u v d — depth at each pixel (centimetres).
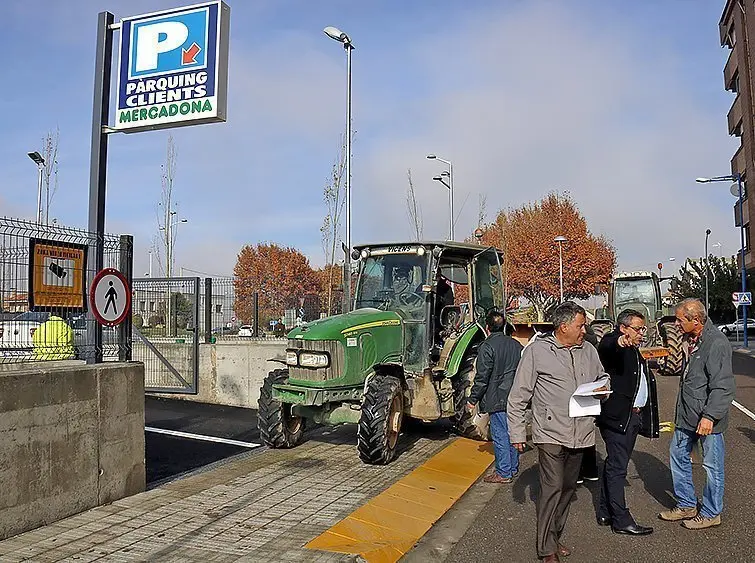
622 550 552
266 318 1709
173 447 936
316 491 708
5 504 548
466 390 973
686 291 5284
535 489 747
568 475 527
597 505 684
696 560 527
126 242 726
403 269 983
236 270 5259
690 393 598
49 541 544
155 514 619
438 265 987
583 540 578
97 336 677
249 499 674
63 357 660
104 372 644
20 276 621
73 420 609
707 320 596
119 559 508
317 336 830
